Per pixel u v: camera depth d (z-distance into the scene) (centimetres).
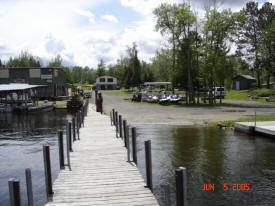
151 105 3828
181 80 3850
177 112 2759
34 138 1712
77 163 849
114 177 709
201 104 3738
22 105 3906
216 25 3666
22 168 1043
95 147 1086
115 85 11488
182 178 420
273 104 3456
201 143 1327
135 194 591
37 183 871
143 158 1059
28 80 5278
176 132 1648
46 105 3931
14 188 411
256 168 928
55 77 5422
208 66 3647
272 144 1287
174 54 4041
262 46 4450
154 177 854
